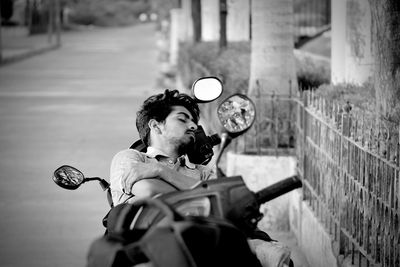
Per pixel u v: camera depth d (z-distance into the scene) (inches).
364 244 271.7
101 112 936.3
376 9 320.5
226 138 213.9
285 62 509.7
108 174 573.6
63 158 635.5
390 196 243.9
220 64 690.2
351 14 494.3
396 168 235.6
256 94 494.3
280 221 421.4
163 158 233.8
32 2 3644.2
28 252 381.4
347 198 295.3
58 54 2324.1
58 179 241.8
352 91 423.5
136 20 5162.4
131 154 231.3
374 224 260.7
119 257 195.6
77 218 446.9
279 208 421.1
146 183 222.5
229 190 196.1
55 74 1567.4
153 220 200.5
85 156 644.7
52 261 367.6
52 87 1270.9
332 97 399.2
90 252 192.4
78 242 399.2
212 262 184.5
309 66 652.7
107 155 650.8
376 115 320.2
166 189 222.7
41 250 384.8
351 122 295.1
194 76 860.0
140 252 190.2
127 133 771.4
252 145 457.7
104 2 5064.0
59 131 783.7
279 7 508.4
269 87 509.7
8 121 858.1
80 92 1186.0
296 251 380.5
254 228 199.9
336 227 310.3
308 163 376.2
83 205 477.7
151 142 236.2
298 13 1198.3
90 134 764.0
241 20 1039.0
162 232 181.3
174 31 1713.8
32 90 1221.1
